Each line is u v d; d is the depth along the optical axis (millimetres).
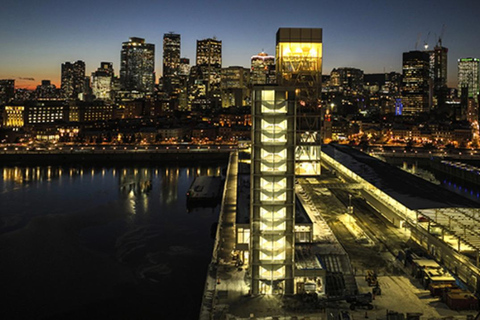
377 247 107938
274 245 83875
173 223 163750
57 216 171125
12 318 92812
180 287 106938
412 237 115375
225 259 100688
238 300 81188
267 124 85312
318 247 99000
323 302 79562
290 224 84375
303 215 109125
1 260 123188
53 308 97000
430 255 100188
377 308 77125
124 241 140875
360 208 150000
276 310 77375
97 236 146125
